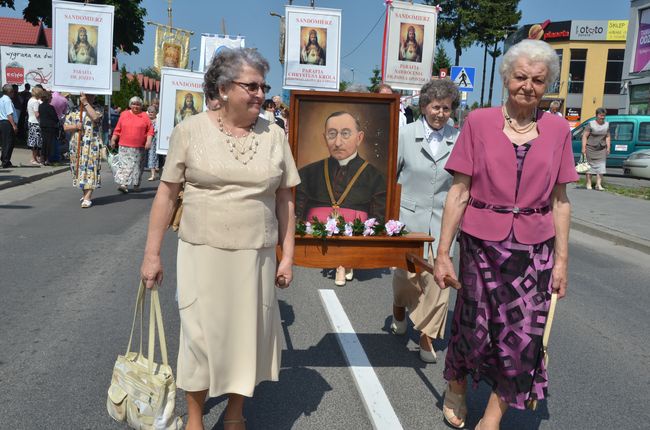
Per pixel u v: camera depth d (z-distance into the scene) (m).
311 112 3.83
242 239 2.63
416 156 4.04
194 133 2.64
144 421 2.62
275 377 2.86
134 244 7.46
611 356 4.33
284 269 2.90
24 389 3.44
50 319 4.64
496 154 2.68
